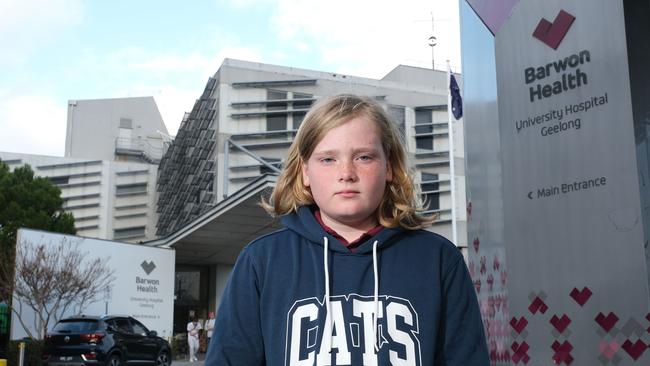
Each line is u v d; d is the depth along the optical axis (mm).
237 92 45344
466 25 3922
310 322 1747
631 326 2793
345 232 1897
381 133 1910
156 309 24938
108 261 23391
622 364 2816
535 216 3205
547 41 3207
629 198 2842
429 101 49000
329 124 1850
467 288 1893
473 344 1837
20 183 37750
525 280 3215
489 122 3570
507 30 3441
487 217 3572
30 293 20703
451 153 20234
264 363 1832
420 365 1708
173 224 52781
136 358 17172
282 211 2049
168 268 25625
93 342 15906
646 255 2770
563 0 3146
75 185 64562
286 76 46938
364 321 1731
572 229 3041
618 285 2850
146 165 66312
